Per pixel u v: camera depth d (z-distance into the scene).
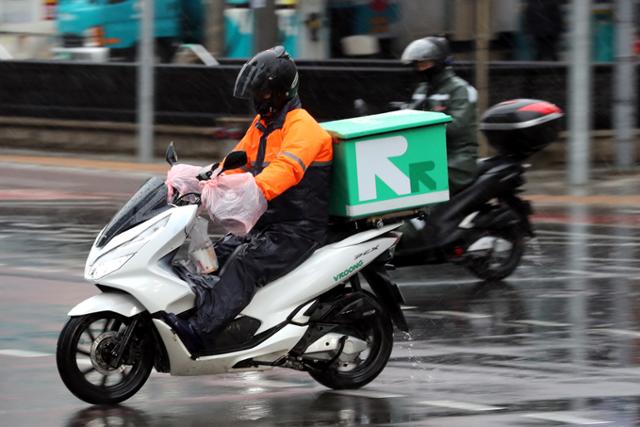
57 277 23.28
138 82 47.09
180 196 13.80
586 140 37.03
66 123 49.03
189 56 49.81
